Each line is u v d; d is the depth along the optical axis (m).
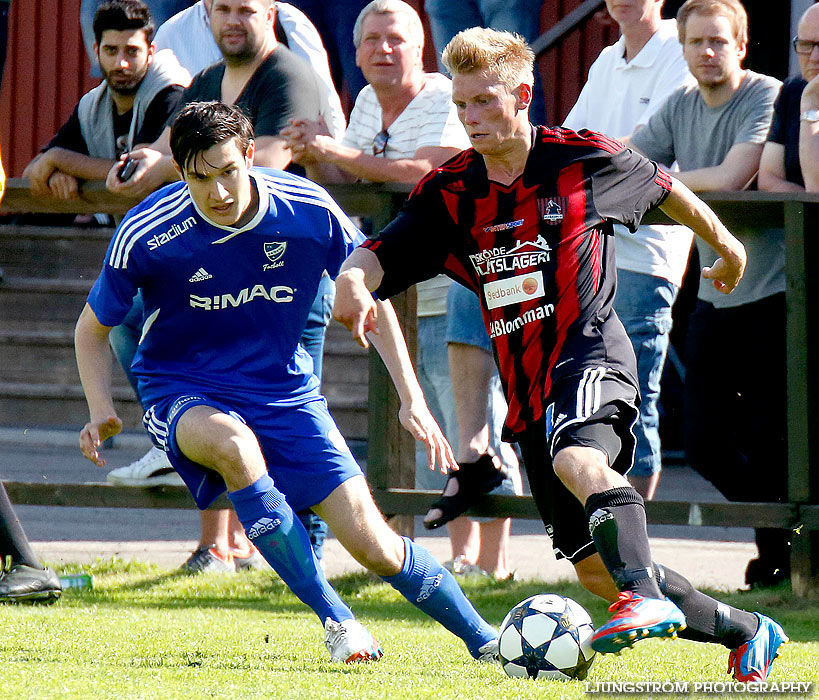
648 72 21.20
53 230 40.97
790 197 18.14
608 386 11.80
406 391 13.33
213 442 12.05
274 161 19.00
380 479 19.30
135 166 19.53
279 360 13.27
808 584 18.22
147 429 13.33
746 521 18.33
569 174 12.50
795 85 19.30
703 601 11.64
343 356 37.28
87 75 46.66
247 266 13.02
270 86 19.62
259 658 12.51
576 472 10.99
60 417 38.94
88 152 22.02
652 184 12.75
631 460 11.96
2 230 41.12
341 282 12.05
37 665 11.48
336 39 30.70
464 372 18.83
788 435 18.36
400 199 19.28
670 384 35.41
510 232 12.54
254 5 19.48
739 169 19.36
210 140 12.22
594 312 12.37
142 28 21.05
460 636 12.77
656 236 19.73
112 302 13.37
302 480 12.74
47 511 28.20
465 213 12.72
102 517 27.55
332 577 19.92
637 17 21.19
